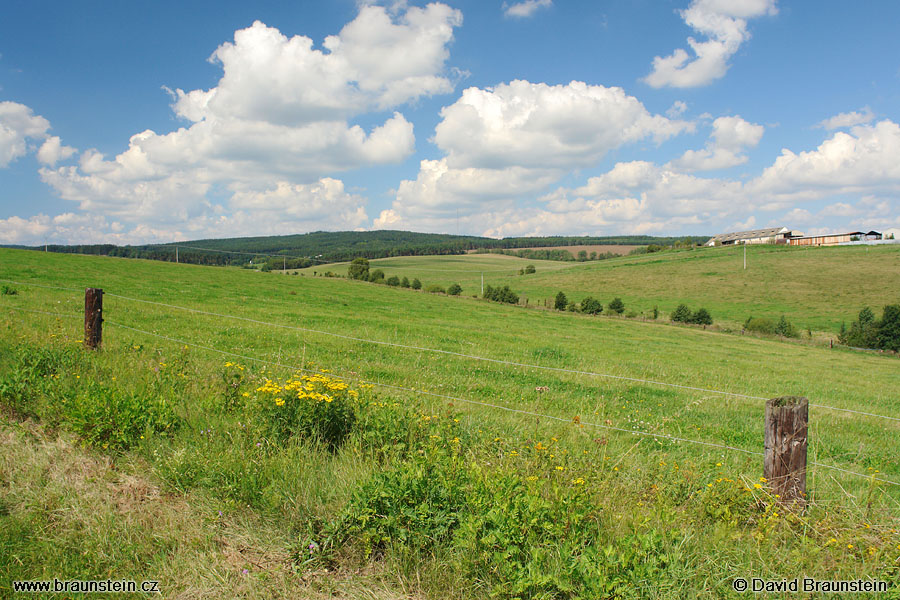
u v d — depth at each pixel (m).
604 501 4.28
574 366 18.48
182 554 3.52
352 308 36.69
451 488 3.96
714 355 30.44
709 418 10.89
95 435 4.90
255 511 4.04
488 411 8.56
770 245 127.50
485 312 46.53
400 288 64.62
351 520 3.78
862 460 8.28
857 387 21.45
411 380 11.80
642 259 127.56
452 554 3.53
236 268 58.03
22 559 3.33
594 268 118.12
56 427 5.25
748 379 20.14
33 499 3.98
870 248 111.00
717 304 81.69
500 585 3.23
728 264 107.31
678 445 7.75
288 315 26.97
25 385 6.07
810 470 6.08
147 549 3.55
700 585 3.40
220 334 16.62
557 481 4.42
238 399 6.32
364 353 15.77
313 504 4.07
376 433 5.32
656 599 3.22
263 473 4.40
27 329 10.98
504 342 24.47
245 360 10.88
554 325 41.62
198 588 3.24
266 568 3.47
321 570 3.49
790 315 72.88
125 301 22.75
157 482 4.39
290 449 4.87
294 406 5.55
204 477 4.37
